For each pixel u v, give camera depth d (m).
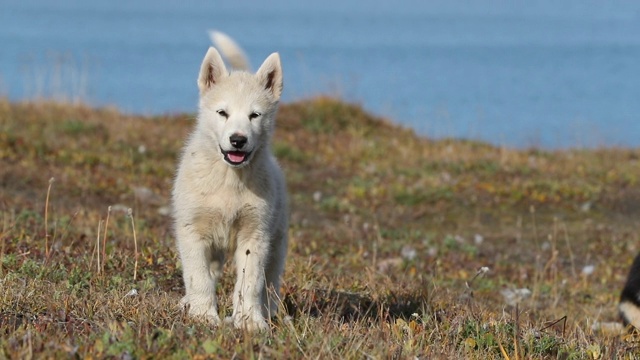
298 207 26.67
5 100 35.41
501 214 27.56
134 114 38.41
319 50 183.62
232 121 12.43
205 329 10.57
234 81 13.14
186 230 12.45
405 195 28.23
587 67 142.00
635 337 14.20
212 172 12.36
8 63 114.94
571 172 32.47
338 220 25.67
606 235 25.73
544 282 20.77
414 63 149.00
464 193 29.11
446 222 26.58
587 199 29.08
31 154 27.72
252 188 12.45
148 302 11.70
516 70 134.75
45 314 11.10
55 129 31.95
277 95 13.40
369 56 166.62
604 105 85.00
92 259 14.28
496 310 16.08
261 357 9.45
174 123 36.31
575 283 20.97
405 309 14.36
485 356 11.30
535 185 29.73
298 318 12.05
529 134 55.81
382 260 20.48
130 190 25.30
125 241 16.91
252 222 12.47
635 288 16.69
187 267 12.32
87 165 27.61
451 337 12.07
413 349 10.66
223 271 14.84
